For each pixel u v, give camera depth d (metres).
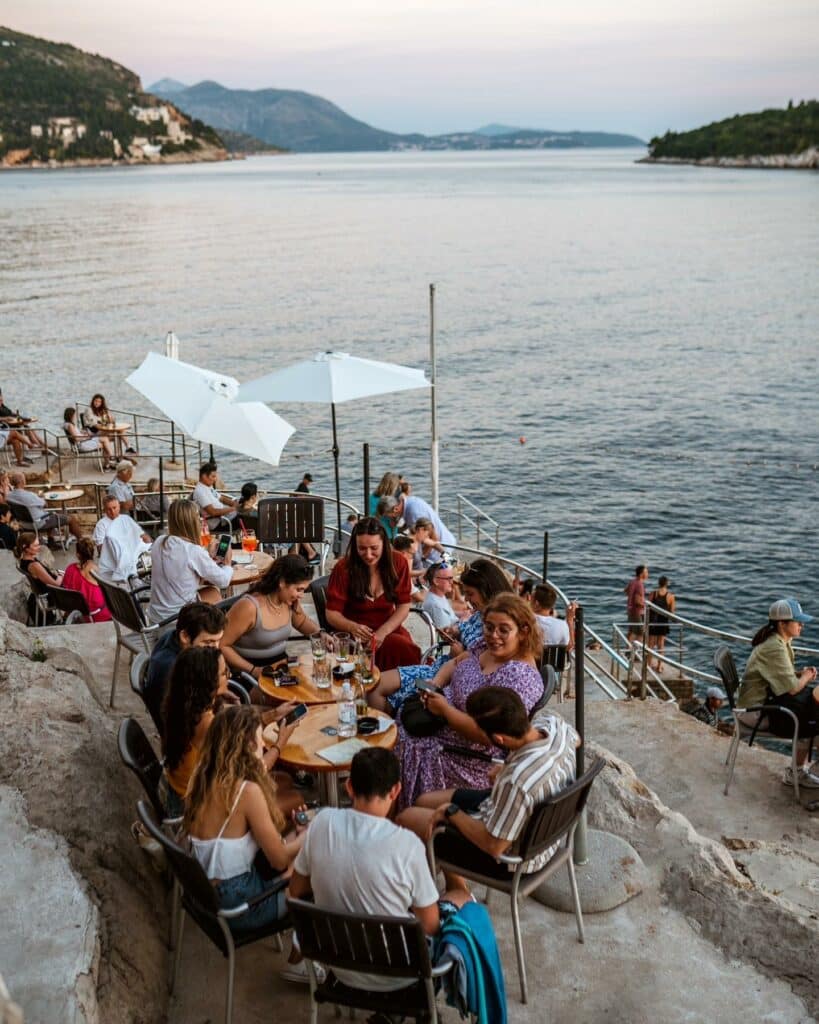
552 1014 4.62
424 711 5.50
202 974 4.78
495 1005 4.18
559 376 48.12
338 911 3.85
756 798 8.09
